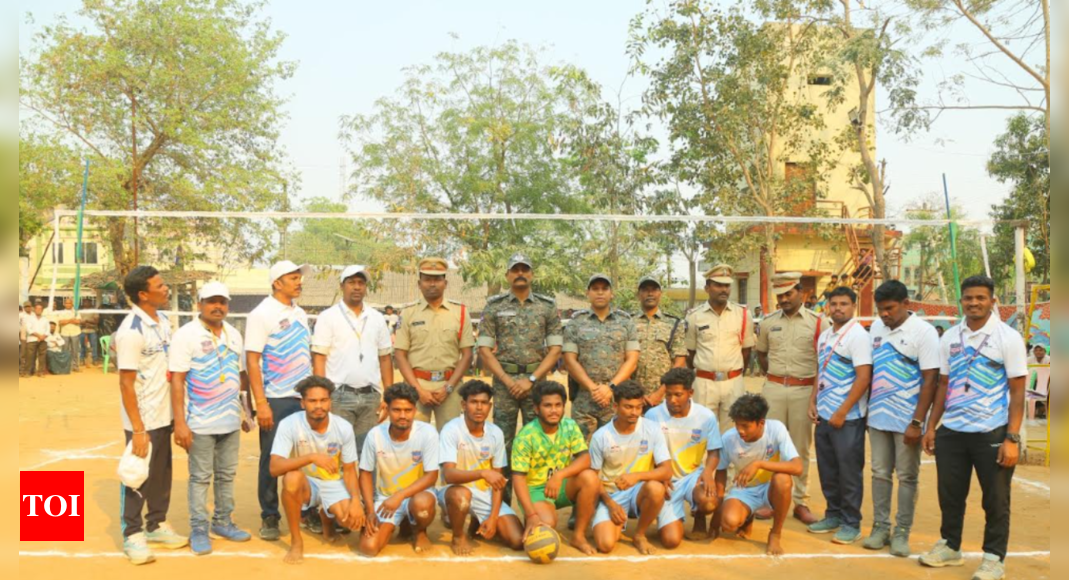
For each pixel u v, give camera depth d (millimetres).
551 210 22844
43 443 9383
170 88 21406
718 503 5820
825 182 20531
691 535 5871
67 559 5176
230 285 30297
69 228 21656
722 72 18656
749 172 20266
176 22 21203
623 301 20359
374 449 5508
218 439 5594
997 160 23500
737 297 24562
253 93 22875
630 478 5480
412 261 22000
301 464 5176
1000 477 4992
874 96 22266
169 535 5430
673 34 18453
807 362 6469
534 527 5234
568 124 19156
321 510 5559
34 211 20047
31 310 17812
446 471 5457
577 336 6379
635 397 5578
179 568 5016
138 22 21062
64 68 20500
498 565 5141
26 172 19812
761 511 6039
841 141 19828
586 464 5590
